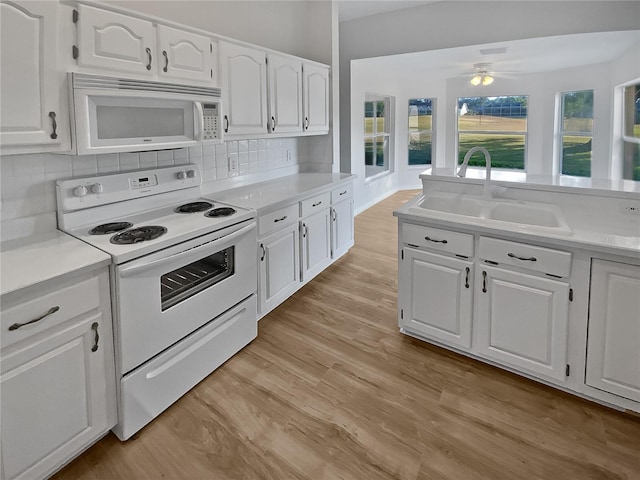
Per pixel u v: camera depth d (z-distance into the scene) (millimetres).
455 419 1920
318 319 2920
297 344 2588
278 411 1984
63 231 2020
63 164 2049
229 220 2281
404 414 1958
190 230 2033
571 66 6137
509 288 2117
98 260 1609
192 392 2121
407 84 7719
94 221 2158
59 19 1690
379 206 6848
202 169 2943
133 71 2010
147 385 1862
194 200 2777
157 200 2516
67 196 2021
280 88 3219
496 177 2641
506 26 4176
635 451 1707
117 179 2252
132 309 1748
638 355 1814
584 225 2125
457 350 2469
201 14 2902
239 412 1977
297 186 3389
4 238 1858
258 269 2723
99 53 1846
